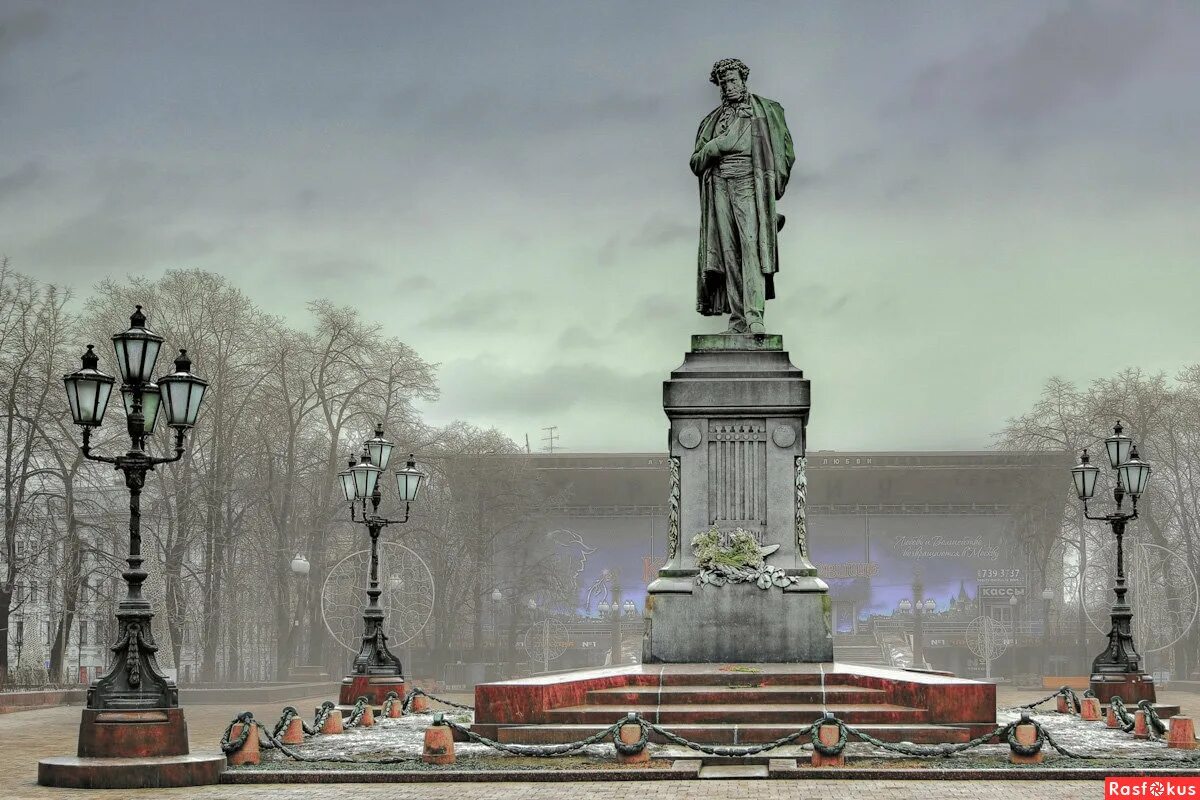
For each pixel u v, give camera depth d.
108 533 60.44
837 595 120.94
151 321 65.88
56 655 58.59
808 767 19.98
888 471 120.31
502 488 87.44
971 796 17.44
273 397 71.00
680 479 28.42
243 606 76.06
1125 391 78.25
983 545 120.25
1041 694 57.62
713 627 27.67
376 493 34.72
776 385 28.41
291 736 24.73
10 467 57.16
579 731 22.78
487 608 96.81
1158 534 75.38
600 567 121.38
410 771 19.64
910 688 23.31
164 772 18.86
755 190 29.81
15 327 58.31
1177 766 20.02
